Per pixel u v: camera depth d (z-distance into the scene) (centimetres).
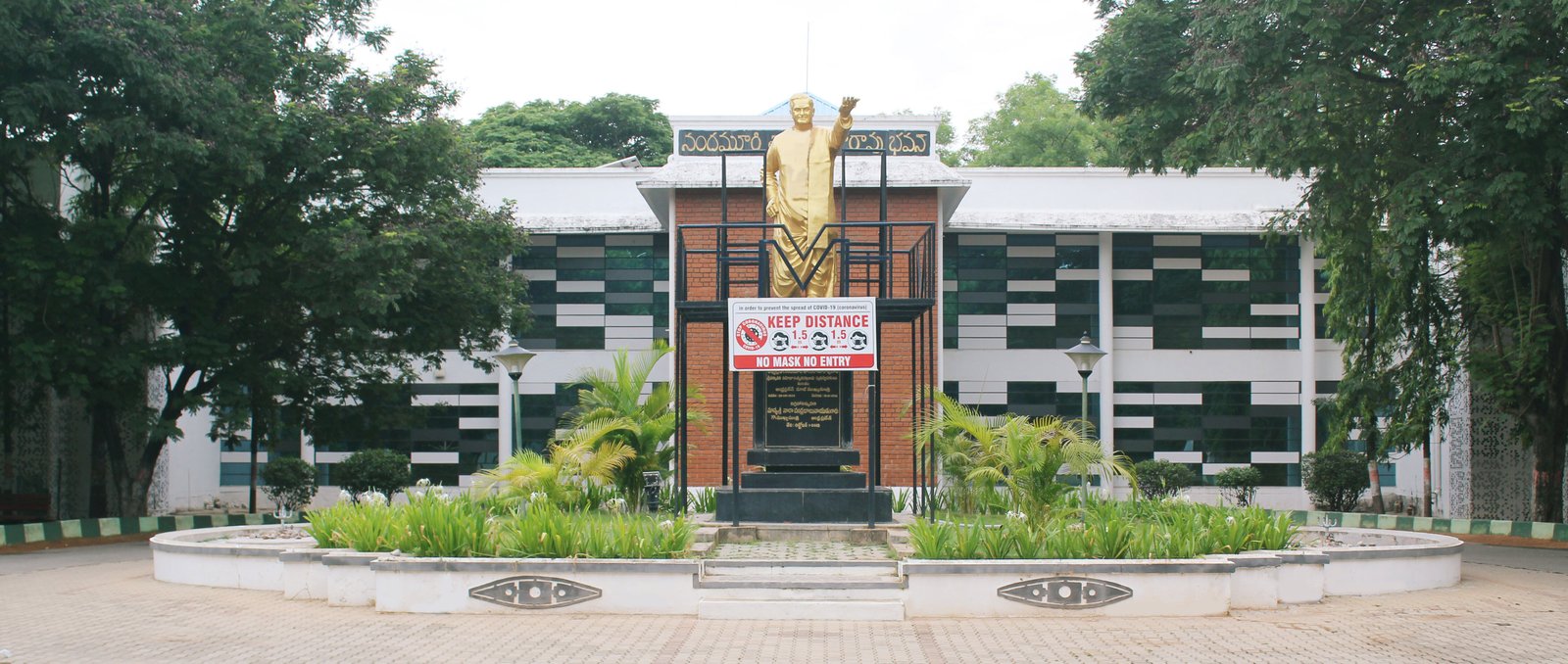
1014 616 1173
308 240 2223
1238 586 1239
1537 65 1694
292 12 2302
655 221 3002
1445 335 2641
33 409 2617
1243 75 1847
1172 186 3058
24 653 1007
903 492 2239
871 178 2458
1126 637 1076
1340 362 3114
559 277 3084
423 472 3164
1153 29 2164
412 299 2547
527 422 3089
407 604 1195
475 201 2798
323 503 3188
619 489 1825
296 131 2200
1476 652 1023
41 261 2089
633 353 3048
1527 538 2288
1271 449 3112
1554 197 1906
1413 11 1858
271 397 2561
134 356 2166
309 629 1112
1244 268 3130
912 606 1173
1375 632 1109
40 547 2080
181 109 2039
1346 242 2066
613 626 1122
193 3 2248
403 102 2422
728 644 1034
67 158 2350
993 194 3058
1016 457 1489
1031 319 3075
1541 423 2458
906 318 1697
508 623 1138
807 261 1636
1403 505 3184
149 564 1747
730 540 1512
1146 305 3112
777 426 1644
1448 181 1806
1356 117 1917
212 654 1000
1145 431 3100
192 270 2403
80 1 1952
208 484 3334
